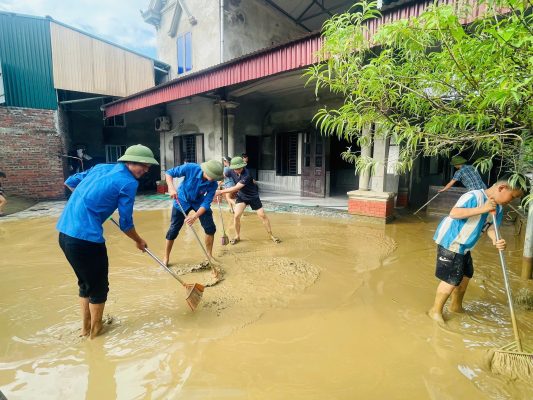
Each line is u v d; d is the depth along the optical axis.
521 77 1.70
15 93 10.29
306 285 3.74
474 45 1.78
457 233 2.73
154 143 16.30
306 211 8.16
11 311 3.16
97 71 11.65
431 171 11.03
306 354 2.49
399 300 3.38
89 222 2.52
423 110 2.51
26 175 10.65
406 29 1.93
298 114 10.38
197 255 4.86
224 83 7.26
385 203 6.79
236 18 11.77
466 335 2.74
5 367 2.32
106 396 2.06
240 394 2.08
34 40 10.48
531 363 2.25
